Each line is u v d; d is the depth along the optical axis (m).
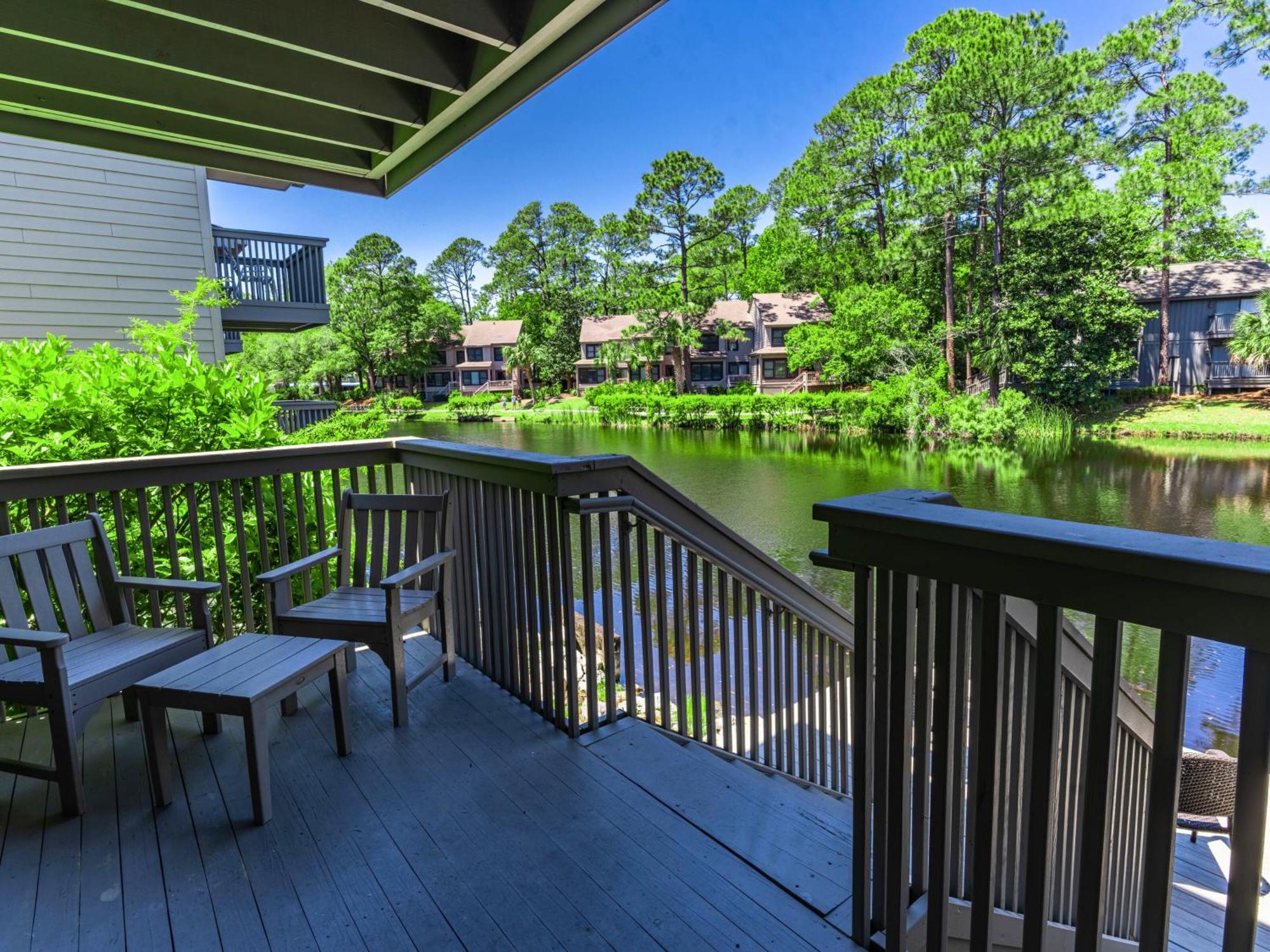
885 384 19.27
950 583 1.04
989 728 1.03
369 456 3.23
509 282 56.62
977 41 17.38
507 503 2.52
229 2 1.95
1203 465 11.08
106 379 4.41
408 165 3.28
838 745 3.34
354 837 1.76
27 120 2.74
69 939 1.42
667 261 34.38
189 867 1.65
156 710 1.86
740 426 23.98
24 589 2.89
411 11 1.97
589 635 2.24
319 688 2.70
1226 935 0.78
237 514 2.88
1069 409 15.71
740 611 2.65
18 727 2.41
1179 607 0.77
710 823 1.81
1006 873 1.54
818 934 1.40
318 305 11.16
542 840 1.74
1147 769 2.10
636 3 1.94
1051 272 16.19
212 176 9.16
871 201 23.95
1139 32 14.66
